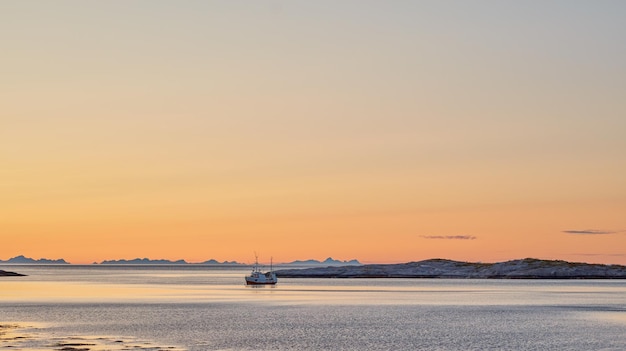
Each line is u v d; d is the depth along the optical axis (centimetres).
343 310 12900
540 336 8731
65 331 8869
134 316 11331
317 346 7825
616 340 8319
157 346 7544
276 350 7506
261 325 9975
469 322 10569
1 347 7162
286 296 17788
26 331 8819
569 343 8081
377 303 14938
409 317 11406
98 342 7744
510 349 7644
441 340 8362
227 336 8588
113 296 17612
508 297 17350
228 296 17750
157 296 17688
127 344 7631
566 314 11988
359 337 8625
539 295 18338
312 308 13400
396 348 7719
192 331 9088
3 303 14562
